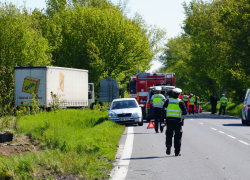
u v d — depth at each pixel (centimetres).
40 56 5878
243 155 1695
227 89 7056
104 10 8669
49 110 4197
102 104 6569
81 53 8244
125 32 8006
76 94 4953
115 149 1858
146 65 10744
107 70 7994
